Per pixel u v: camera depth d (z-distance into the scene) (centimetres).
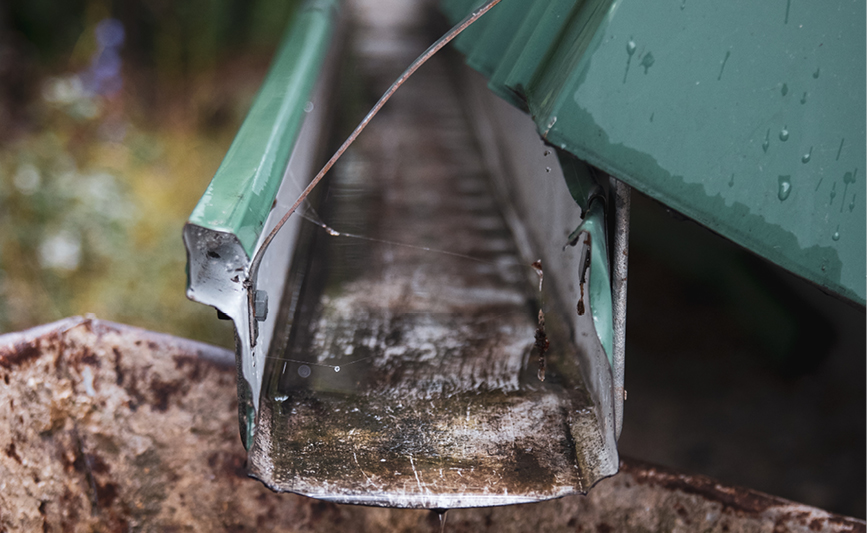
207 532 46
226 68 170
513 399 45
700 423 87
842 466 80
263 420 42
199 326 85
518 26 45
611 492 45
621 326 40
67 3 144
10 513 42
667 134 39
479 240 62
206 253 38
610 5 38
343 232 63
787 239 40
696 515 45
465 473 41
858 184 40
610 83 38
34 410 43
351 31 137
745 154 39
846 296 41
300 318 52
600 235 40
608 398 40
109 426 45
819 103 40
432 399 46
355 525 46
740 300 105
